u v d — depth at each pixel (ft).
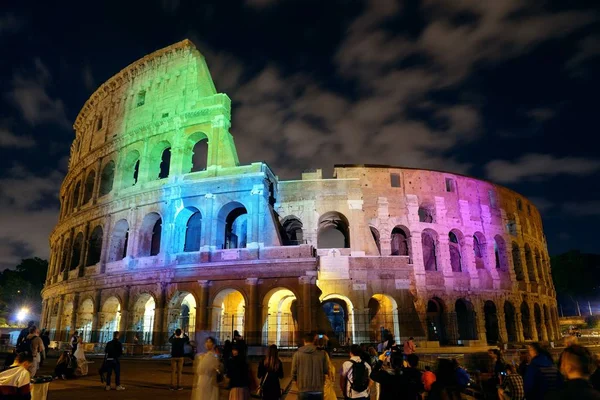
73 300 200.85
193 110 191.83
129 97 220.23
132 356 153.28
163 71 211.41
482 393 64.13
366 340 161.38
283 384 87.10
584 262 396.37
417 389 41.55
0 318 385.91
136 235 184.44
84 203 224.94
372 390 67.67
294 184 195.52
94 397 71.72
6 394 40.19
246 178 171.32
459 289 206.18
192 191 176.65
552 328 261.03
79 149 253.03
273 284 155.12
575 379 23.49
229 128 198.18
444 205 216.33
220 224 173.88
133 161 209.26
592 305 406.82
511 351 115.85
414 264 200.44
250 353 142.00
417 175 217.97
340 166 213.25
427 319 195.62
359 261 172.76
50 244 270.05
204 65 211.82
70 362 97.50
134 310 175.42
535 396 35.24
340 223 206.49
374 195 208.74
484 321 208.33
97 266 194.08
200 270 163.12
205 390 47.83
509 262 232.12
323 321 152.25
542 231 287.28
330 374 51.47
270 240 162.40
